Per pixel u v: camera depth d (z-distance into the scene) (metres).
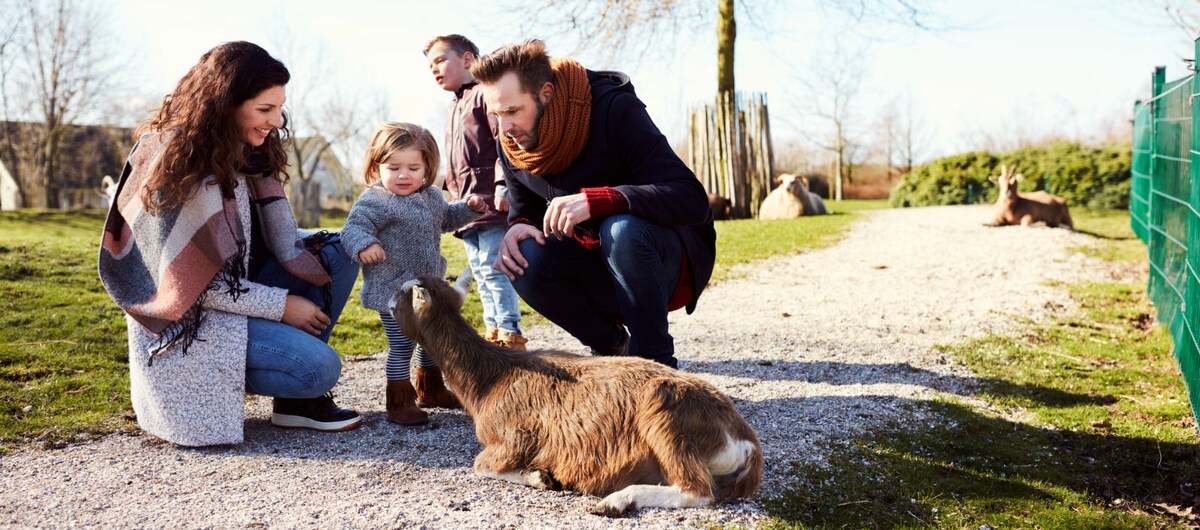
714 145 20.06
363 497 3.21
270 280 4.16
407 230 4.25
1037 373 5.59
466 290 3.63
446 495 3.23
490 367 3.43
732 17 19.38
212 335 3.71
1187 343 5.27
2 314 6.20
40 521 2.95
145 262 3.62
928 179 27.98
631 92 3.99
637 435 3.09
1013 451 4.06
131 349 3.79
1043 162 24.80
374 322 6.79
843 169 49.34
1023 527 3.26
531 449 3.31
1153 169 8.76
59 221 23.67
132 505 3.11
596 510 3.00
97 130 44.59
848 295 8.73
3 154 40.34
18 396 4.43
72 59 35.97
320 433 4.02
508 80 3.66
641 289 3.85
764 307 8.03
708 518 2.99
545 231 3.81
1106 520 3.38
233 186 3.71
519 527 2.92
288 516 3.02
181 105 3.58
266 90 3.62
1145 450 4.21
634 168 3.91
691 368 5.50
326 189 58.50
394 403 4.19
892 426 4.28
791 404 4.58
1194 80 5.76
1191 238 5.59
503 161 4.34
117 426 4.05
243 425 4.02
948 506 3.38
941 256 11.80
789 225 16.56
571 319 4.42
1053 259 11.41
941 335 6.69
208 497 3.20
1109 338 6.81
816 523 3.11
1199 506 3.60
